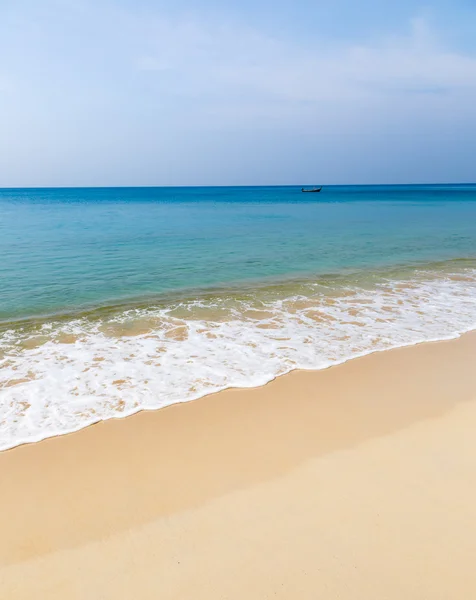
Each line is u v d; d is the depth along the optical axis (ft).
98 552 12.03
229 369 24.38
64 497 14.15
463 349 27.99
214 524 13.03
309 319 33.96
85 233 91.25
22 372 23.54
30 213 160.56
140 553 12.00
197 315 34.76
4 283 45.06
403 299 40.22
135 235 87.92
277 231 95.76
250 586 10.96
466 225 108.17
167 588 10.93
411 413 19.85
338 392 21.83
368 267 55.93
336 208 189.06
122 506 13.78
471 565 11.57
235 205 225.15
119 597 10.69
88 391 21.44
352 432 18.17
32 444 16.96
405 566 11.52
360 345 28.45
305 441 17.48
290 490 14.53
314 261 59.72
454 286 45.60
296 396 21.33
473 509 13.62
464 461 16.20
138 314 34.83
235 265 56.44
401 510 13.56
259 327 31.94
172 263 57.41
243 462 16.07
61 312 35.27
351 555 11.86
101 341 28.73
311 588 10.89
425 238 83.71
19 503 13.83
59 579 11.19
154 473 15.42
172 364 24.97
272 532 12.69
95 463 15.90
